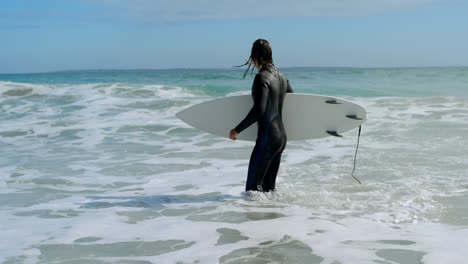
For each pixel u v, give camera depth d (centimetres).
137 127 848
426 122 832
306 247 262
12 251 265
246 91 1645
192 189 430
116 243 277
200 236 287
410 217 323
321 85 2141
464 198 369
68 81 3130
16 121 944
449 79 2494
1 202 388
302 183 441
